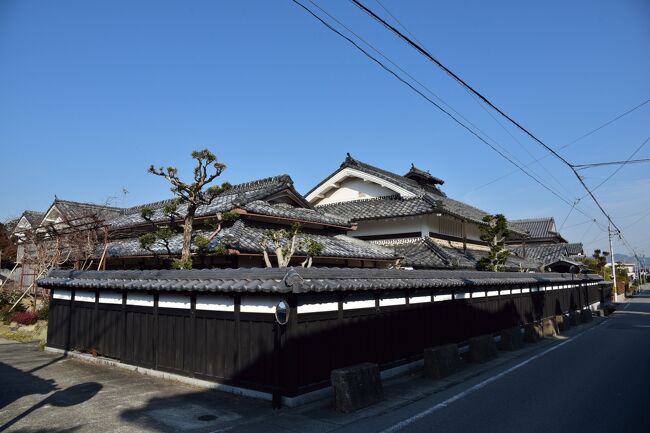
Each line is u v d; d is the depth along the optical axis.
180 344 9.02
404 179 30.38
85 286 11.27
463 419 6.81
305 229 17.84
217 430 6.18
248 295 7.89
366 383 7.66
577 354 13.48
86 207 29.14
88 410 7.05
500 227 21.38
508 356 13.24
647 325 22.92
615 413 7.09
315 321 7.88
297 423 6.53
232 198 17.41
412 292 11.04
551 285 23.30
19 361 11.16
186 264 11.55
